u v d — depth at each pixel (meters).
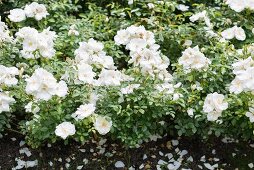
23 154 2.26
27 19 2.67
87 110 2.05
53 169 2.22
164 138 2.37
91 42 2.29
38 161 2.24
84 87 2.16
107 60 2.30
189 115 2.22
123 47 2.74
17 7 2.80
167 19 2.71
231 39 2.65
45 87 2.01
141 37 2.34
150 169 2.26
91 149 2.30
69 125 2.05
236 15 2.74
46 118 2.13
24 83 2.19
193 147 2.35
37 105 2.10
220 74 2.32
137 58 2.22
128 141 2.19
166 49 2.65
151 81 2.23
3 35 2.37
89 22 2.70
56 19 2.72
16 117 2.36
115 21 2.74
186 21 2.95
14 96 2.31
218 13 2.71
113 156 2.29
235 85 2.11
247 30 2.70
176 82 2.36
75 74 2.14
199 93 2.28
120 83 2.19
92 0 2.96
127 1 2.92
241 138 2.38
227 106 2.11
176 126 2.27
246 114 2.09
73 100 2.18
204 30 2.60
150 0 2.80
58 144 2.29
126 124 2.19
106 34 2.66
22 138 2.32
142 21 2.71
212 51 2.43
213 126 2.25
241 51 2.36
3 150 2.27
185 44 2.59
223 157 2.32
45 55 2.19
